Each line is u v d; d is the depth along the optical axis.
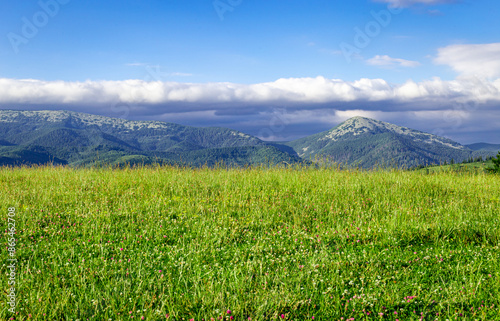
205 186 10.95
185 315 4.11
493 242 6.34
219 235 6.79
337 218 8.02
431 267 5.36
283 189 10.66
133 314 4.05
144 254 5.85
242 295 4.46
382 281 4.84
